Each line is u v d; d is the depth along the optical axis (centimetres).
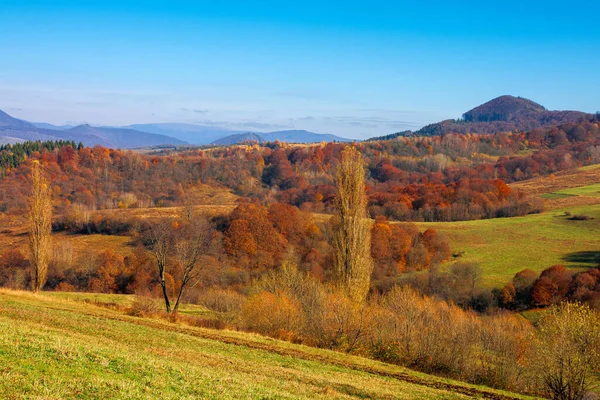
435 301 5609
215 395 1412
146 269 6544
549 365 2823
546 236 8588
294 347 3048
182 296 5750
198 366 1908
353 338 3412
